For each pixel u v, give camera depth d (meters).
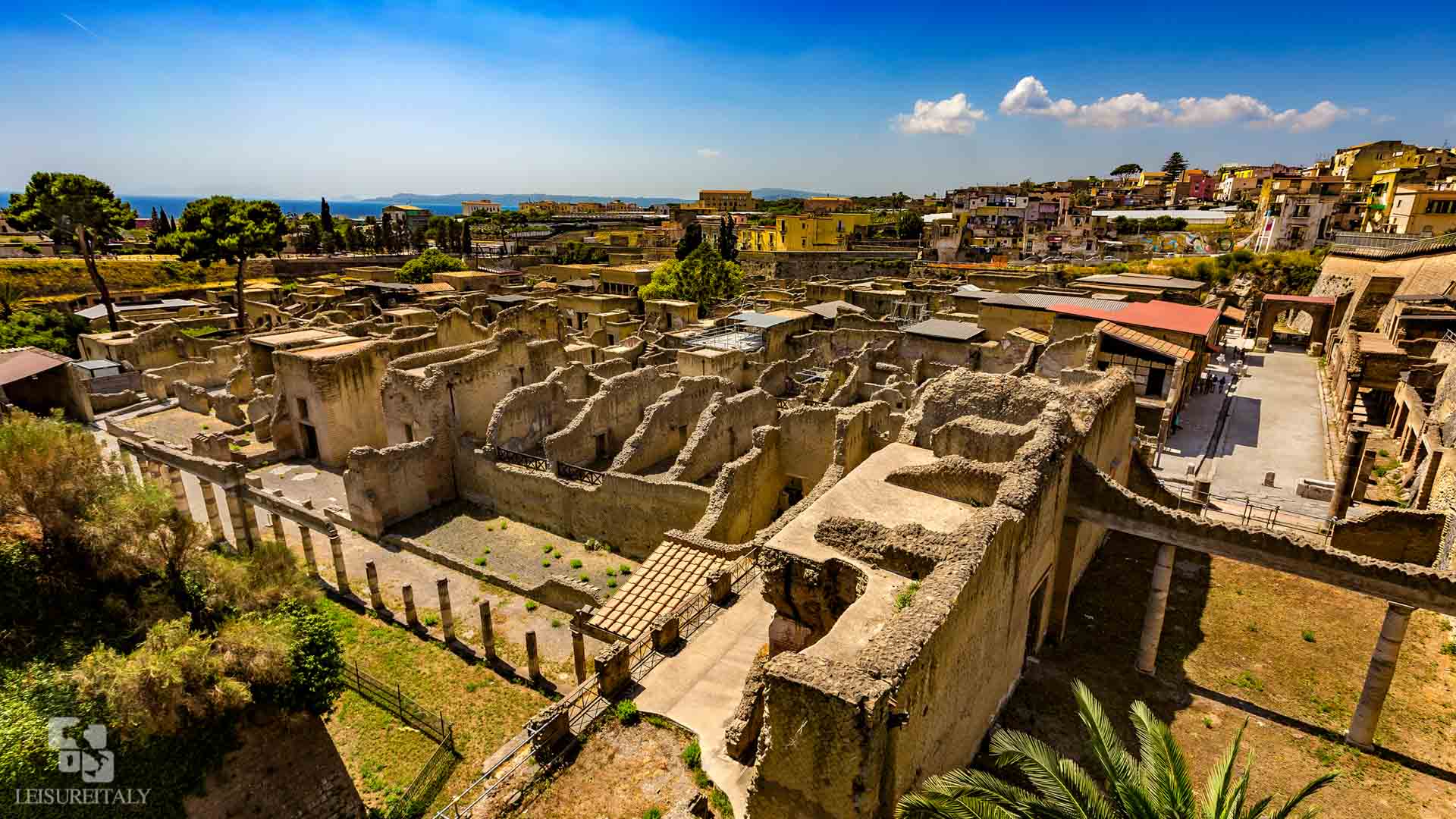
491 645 24.48
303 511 30.03
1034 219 149.00
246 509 32.44
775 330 63.78
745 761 17.48
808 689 12.27
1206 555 28.72
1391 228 97.19
